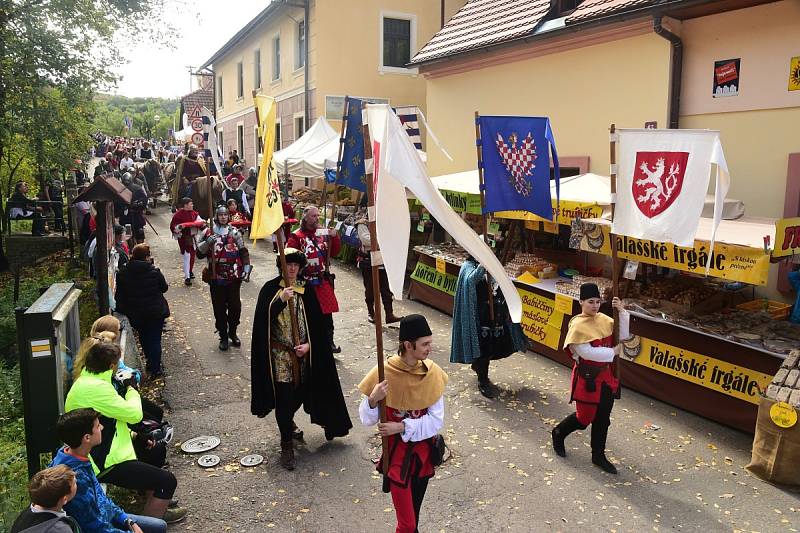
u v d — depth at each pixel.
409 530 3.60
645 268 7.54
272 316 5.24
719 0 7.11
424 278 10.67
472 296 6.57
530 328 8.27
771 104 7.22
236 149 28.73
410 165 3.61
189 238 11.56
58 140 12.72
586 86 9.38
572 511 4.66
